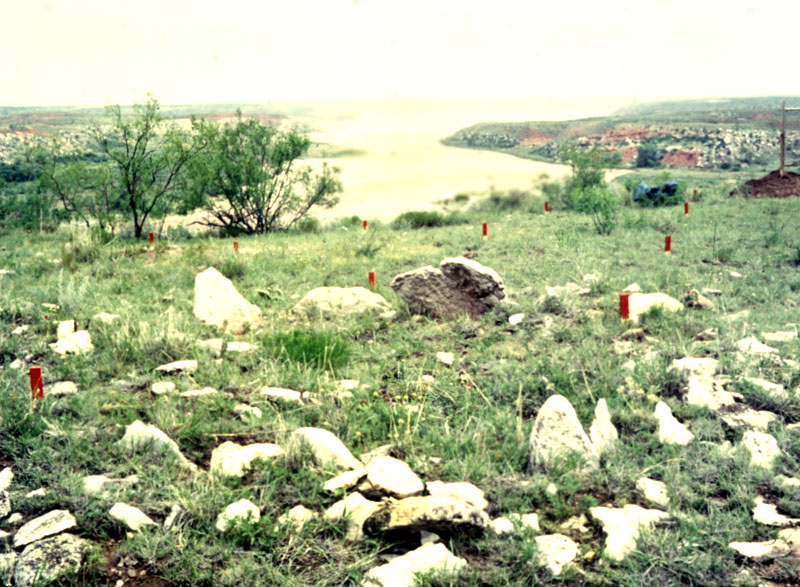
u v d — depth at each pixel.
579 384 6.00
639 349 6.82
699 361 6.12
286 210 22.05
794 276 9.84
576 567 3.51
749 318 7.67
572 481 4.26
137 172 19.27
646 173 84.25
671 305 8.15
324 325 8.04
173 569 3.55
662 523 3.85
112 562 3.64
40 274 11.42
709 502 4.05
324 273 11.40
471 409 5.63
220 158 20.55
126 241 17.17
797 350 6.43
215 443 4.97
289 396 5.69
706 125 142.25
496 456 4.75
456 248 13.94
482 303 8.48
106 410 5.38
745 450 4.52
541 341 7.29
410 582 3.41
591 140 150.25
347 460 4.61
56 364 6.54
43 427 5.00
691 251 12.31
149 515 4.02
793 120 143.38
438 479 4.50
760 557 3.49
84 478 4.33
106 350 6.80
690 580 3.40
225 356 6.86
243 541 3.77
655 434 4.96
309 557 3.69
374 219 25.09
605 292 9.33
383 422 5.34
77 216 20.92
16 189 25.44
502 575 3.43
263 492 4.17
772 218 16.34
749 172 93.38
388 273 11.46
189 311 8.66
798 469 4.41
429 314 8.56
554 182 27.30
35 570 3.49
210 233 22.05
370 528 3.81
